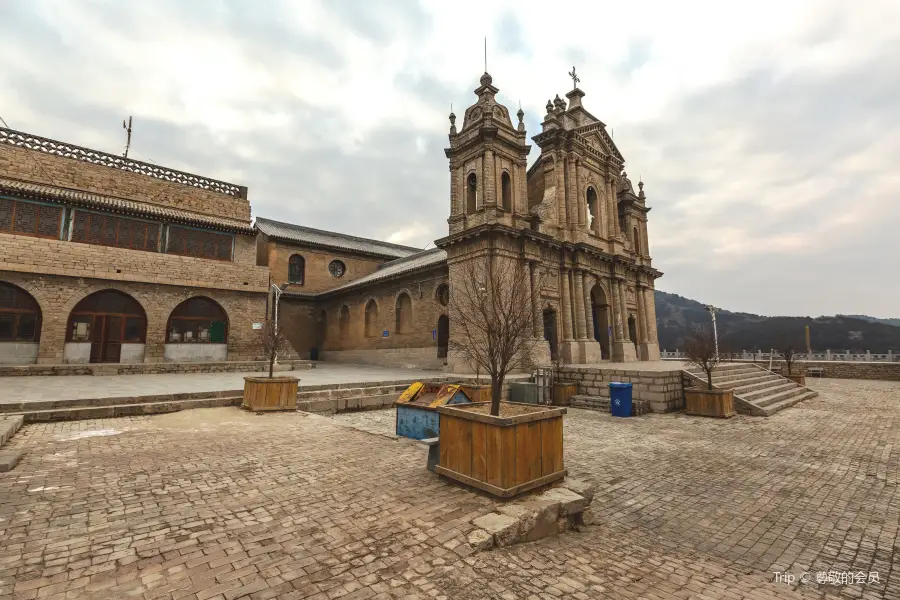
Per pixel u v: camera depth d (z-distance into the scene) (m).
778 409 16.44
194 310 26.84
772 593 4.33
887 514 6.42
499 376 6.82
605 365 23.52
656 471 8.52
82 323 23.12
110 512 5.16
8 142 23.62
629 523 6.01
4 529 4.60
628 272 31.25
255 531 4.77
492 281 10.27
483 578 4.10
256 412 12.20
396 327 28.64
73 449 7.91
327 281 39.97
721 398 14.85
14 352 21.30
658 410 16.12
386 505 5.54
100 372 20.25
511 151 23.34
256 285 28.80
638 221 34.38
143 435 9.23
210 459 7.51
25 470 6.61
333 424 10.83
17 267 21.34
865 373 30.00
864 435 11.98
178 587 3.65
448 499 5.73
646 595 4.14
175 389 14.23
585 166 28.33
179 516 5.11
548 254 24.11
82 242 23.52
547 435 6.30
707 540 5.52
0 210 21.62
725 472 8.48
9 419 9.32
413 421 10.15
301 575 3.92
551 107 26.86
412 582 3.91
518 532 4.95
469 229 21.05
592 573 4.50
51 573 3.78
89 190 25.77
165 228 26.16
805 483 7.83
